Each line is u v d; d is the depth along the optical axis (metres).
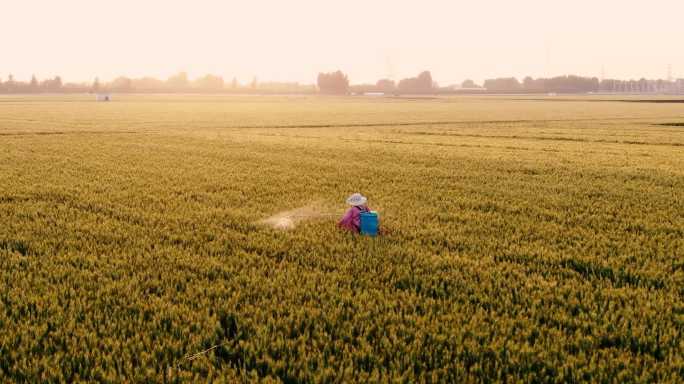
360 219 9.74
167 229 9.90
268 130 38.34
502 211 12.12
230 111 72.00
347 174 17.48
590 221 11.03
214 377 4.79
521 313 6.13
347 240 9.28
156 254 8.26
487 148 26.91
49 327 5.78
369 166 19.45
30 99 135.50
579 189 14.93
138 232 9.66
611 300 6.52
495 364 4.91
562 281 7.29
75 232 9.61
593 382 4.65
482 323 5.80
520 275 7.43
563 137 33.97
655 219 11.16
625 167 19.73
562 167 19.61
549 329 5.70
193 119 51.50
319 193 14.02
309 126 44.03
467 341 5.34
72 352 5.11
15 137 29.45
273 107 90.44
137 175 16.73
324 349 5.18
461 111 76.56
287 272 7.40
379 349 5.30
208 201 12.76
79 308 6.07
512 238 9.45
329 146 26.72
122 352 5.11
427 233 9.80
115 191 13.86
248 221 10.70
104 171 17.44
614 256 8.43
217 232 9.73
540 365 5.01
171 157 21.39
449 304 6.44
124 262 7.75
